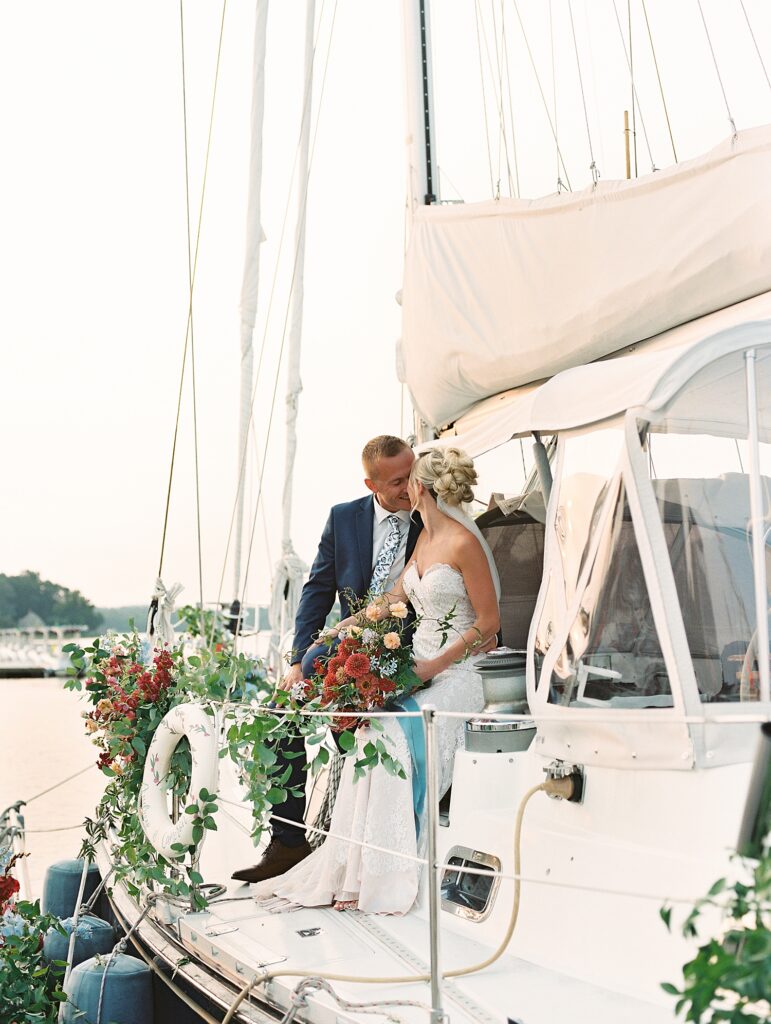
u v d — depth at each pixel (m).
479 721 2.91
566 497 2.64
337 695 3.04
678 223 3.32
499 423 3.12
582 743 2.40
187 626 5.09
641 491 2.36
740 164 3.12
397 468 3.59
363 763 2.82
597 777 2.39
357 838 2.99
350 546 3.74
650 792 2.23
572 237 3.71
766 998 1.48
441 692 3.18
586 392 2.64
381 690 3.01
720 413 2.52
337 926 2.86
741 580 2.39
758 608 2.27
